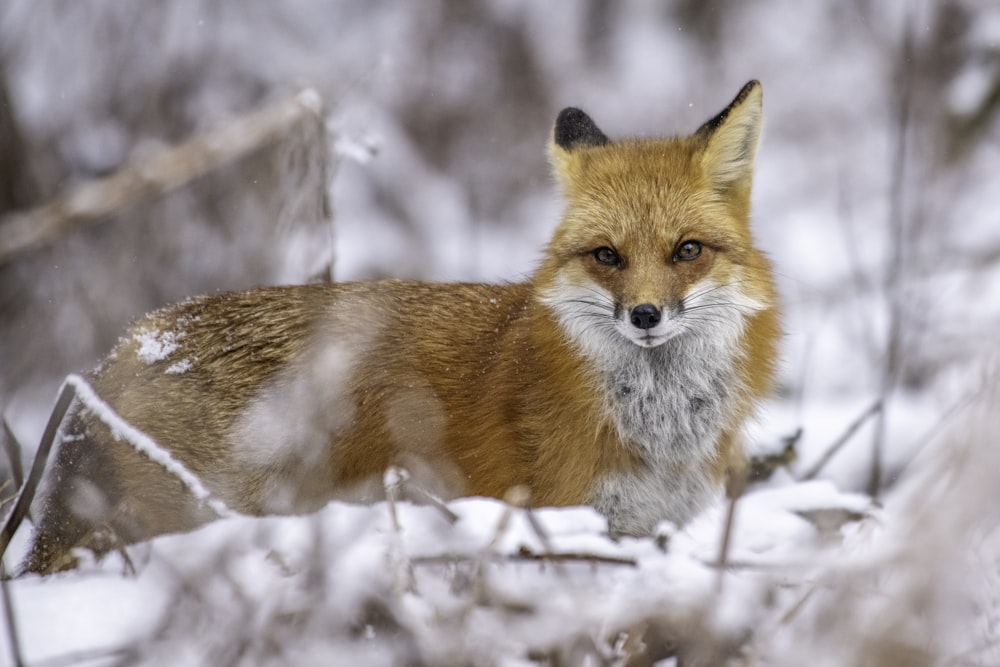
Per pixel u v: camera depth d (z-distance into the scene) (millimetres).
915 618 7441
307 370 11906
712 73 26688
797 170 24516
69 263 18344
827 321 18547
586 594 7934
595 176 12375
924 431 14203
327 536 8438
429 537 8727
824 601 7918
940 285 17000
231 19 24188
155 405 12133
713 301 11938
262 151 18359
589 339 11711
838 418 15133
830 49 26797
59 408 10344
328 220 15023
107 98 22234
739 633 7961
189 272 18922
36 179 20312
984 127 20453
